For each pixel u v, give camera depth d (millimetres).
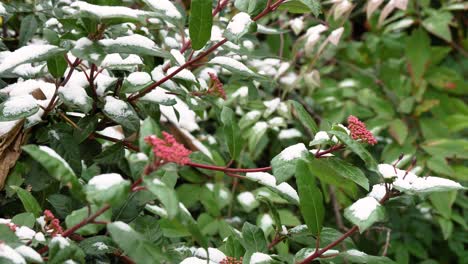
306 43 1627
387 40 2123
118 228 1021
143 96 1226
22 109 1146
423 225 1925
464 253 1956
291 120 1847
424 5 2037
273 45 1831
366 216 1067
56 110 1224
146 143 1015
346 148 1146
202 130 1814
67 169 1004
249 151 1754
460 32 2236
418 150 1820
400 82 2010
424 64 1986
